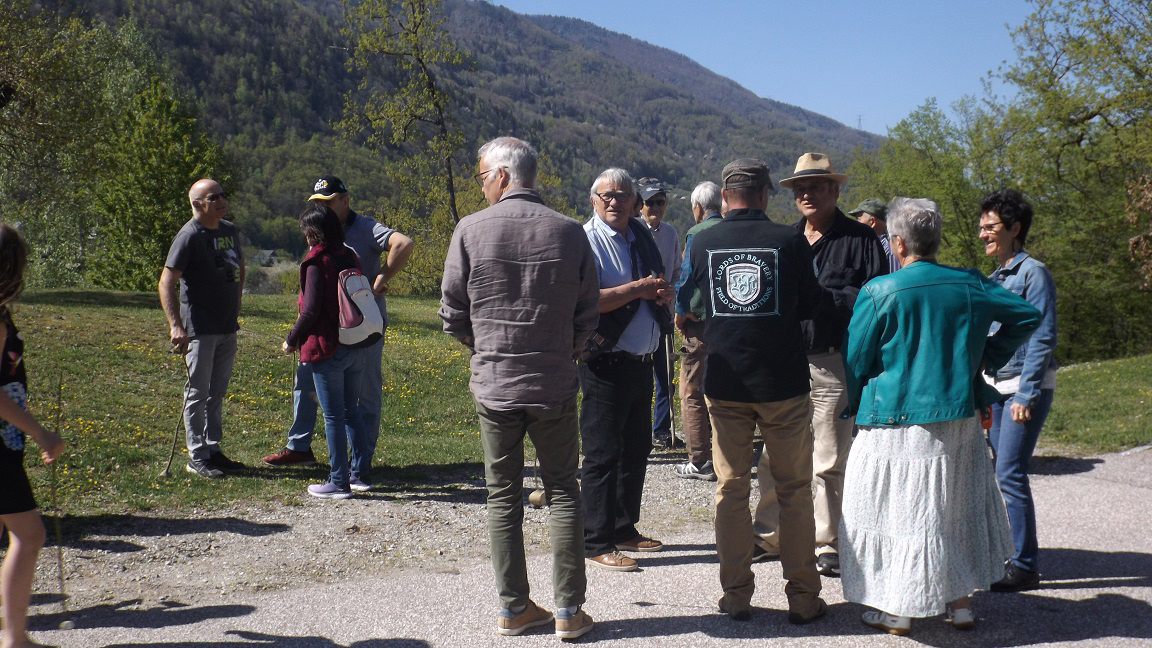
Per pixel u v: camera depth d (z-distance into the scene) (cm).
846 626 394
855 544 385
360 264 656
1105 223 3216
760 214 409
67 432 736
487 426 385
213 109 16688
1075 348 3934
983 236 452
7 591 341
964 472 379
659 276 505
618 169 496
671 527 580
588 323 397
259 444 800
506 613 387
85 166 2359
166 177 3972
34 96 2105
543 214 383
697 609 418
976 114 3619
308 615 409
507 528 386
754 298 391
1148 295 3531
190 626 393
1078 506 597
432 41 3288
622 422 488
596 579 466
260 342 1341
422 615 409
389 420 1015
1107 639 372
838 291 459
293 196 13538
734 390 393
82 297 1781
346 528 557
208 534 536
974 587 376
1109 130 2486
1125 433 834
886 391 379
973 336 375
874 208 634
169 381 1009
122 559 485
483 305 384
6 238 331
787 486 398
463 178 4453
